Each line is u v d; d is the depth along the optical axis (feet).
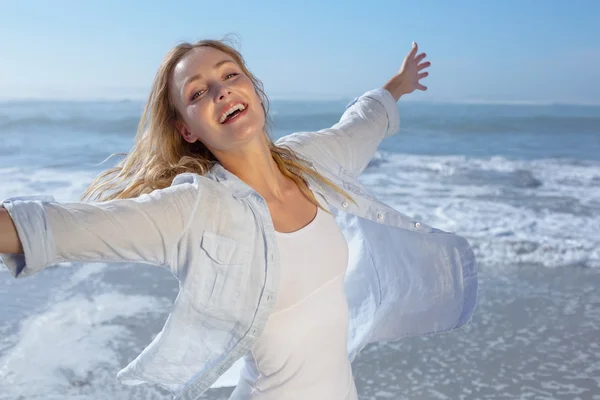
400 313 8.83
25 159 52.54
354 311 8.67
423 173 44.50
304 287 6.64
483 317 17.98
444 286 8.52
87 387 13.88
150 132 7.08
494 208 31.68
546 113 122.72
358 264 8.65
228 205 6.06
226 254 6.05
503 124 95.25
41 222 4.99
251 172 6.86
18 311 17.72
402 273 8.59
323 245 6.86
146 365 6.44
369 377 14.66
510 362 15.33
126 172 7.28
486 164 50.31
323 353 6.88
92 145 65.72
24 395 13.43
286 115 108.37
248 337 6.27
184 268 5.96
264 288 6.22
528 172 45.27
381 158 53.83
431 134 85.30
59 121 91.86
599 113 123.54
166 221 5.65
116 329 16.65
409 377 14.65
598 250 23.71
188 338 6.28
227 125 6.44
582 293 19.81
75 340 15.94
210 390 13.98
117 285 19.95
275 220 6.76
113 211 5.41
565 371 14.88
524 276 21.39
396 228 8.37
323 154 8.44
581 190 37.42
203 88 6.54
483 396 13.84
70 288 19.63
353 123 9.25
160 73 6.84
